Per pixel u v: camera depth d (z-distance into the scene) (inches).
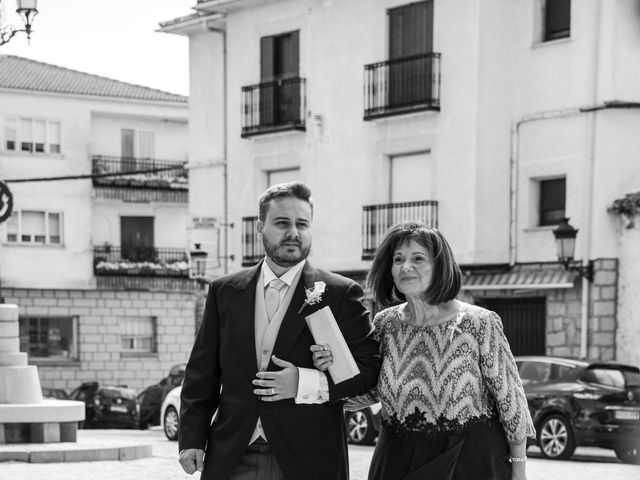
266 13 1120.8
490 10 933.8
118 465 566.6
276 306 217.0
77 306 1534.2
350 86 1039.0
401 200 1006.4
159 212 1635.1
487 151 932.0
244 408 212.2
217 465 212.4
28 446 602.2
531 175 912.3
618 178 863.7
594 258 855.7
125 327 1562.5
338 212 1047.0
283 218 215.3
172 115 1615.4
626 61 869.8
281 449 209.2
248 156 1143.6
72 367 1521.9
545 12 920.3
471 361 203.5
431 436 202.5
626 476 541.3
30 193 1520.7
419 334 207.0
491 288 909.8
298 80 1079.6
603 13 872.3
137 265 1562.5
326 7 1061.8
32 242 1519.4
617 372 663.1
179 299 1590.8
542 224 912.9
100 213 1601.9
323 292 213.9
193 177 1206.3
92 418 1131.3
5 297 1496.1
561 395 659.4
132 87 1631.4
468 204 934.4
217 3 1137.4
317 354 209.0
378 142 1011.9
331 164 1055.6
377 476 209.2
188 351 1594.5
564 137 890.1
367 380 209.5
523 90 924.0
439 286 205.2
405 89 981.2
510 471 206.8
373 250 1007.6
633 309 838.5
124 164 1594.5
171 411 839.7
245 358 213.9
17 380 640.4
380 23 1011.3
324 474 210.1
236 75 1153.4
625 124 867.4
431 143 965.2
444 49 957.2
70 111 1547.7
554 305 879.7
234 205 1159.0
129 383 1553.9
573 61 890.7
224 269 1163.9
